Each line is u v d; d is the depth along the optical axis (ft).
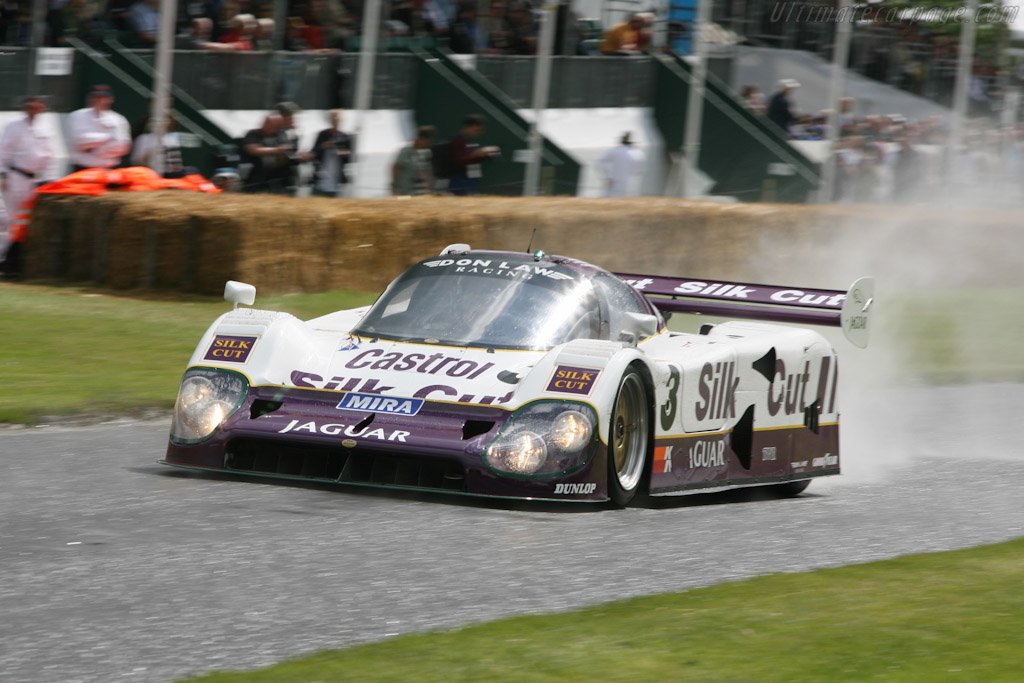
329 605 45.91
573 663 40.37
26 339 116.26
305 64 195.83
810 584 51.62
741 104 255.29
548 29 205.46
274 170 176.04
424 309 72.95
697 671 40.09
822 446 84.12
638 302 80.79
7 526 55.11
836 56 260.21
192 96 185.47
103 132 161.17
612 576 51.93
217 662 39.75
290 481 65.82
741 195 255.29
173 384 101.55
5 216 156.66
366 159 199.62
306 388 66.44
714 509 70.03
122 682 37.86
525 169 214.28
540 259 77.77
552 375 65.10
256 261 147.54
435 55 214.90
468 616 45.44
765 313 87.20
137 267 149.28
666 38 253.03
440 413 64.28
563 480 62.39
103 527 55.47
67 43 182.50
